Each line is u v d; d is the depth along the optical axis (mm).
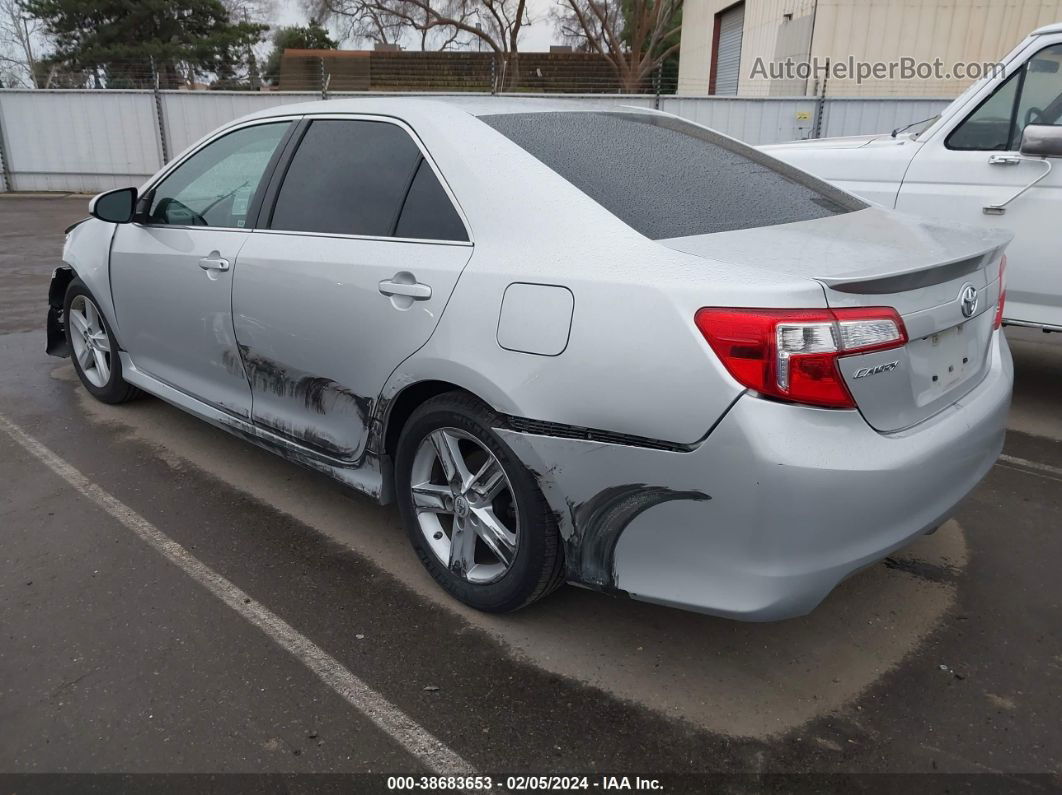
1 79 30797
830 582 2164
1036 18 14570
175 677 2539
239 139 3693
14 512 3570
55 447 4262
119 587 3018
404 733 2324
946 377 2504
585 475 2352
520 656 2654
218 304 3553
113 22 33125
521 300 2418
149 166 18141
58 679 2523
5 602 2910
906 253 2379
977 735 2324
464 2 28688
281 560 3219
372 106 3178
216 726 2340
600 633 2779
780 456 2027
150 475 3949
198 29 34875
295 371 3262
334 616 2859
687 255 2244
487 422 2551
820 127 15594
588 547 2428
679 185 2727
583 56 29656
